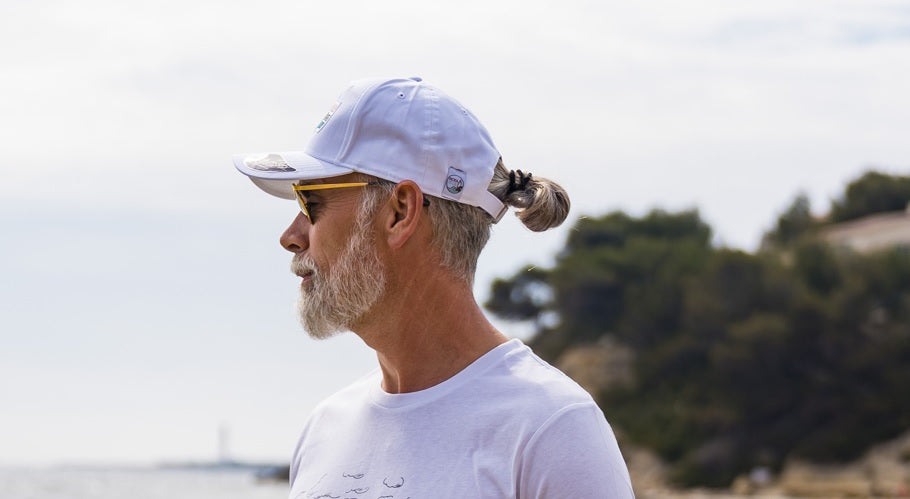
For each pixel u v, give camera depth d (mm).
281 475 104062
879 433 41344
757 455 43594
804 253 47531
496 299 58344
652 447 46750
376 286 2428
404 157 2441
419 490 2301
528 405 2283
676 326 50625
